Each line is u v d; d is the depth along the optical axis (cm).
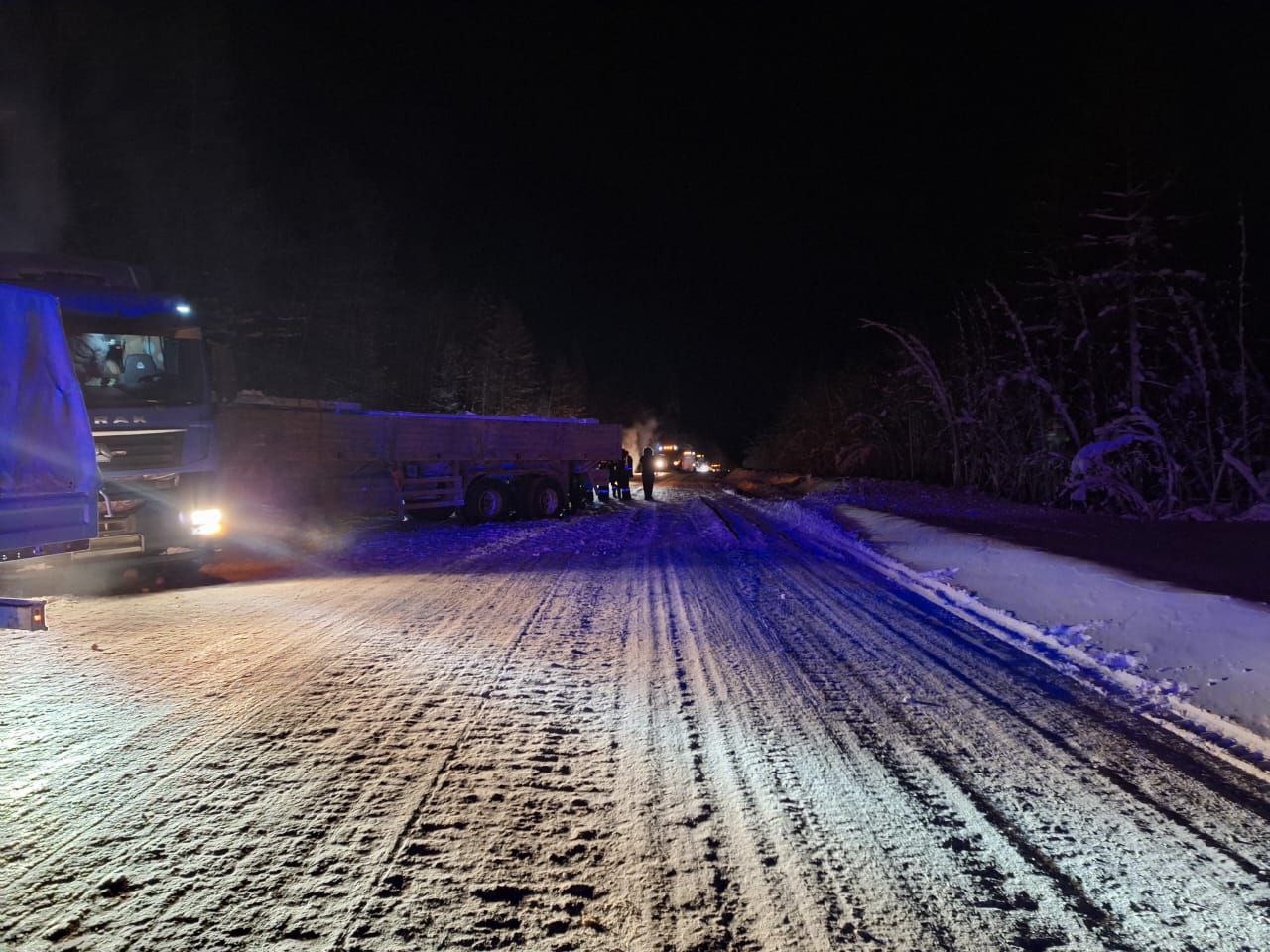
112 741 473
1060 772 459
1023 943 292
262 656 672
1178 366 2248
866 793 423
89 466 598
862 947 287
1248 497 2105
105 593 991
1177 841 375
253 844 352
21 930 287
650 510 2661
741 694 596
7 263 1046
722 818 389
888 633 823
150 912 300
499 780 426
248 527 1409
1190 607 800
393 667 645
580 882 328
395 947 280
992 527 1703
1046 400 2616
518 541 1630
